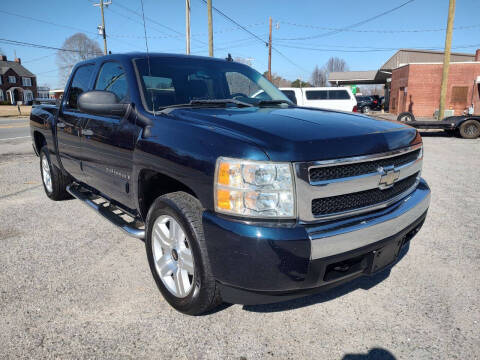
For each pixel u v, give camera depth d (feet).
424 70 87.40
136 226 9.97
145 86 9.59
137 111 9.13
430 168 24.75
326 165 6.40
